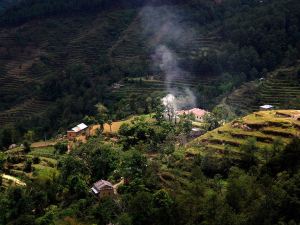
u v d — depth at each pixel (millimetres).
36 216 124625
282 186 86688
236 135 134875
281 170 98188
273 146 119250
